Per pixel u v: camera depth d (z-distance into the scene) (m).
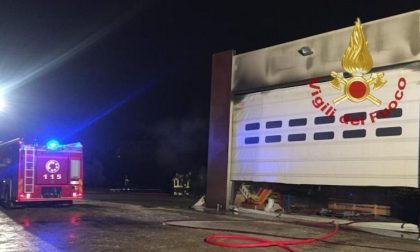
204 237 9.92
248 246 8.85
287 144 15.19
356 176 13.16
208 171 17.80
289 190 16.05
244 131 16.77
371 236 11.01
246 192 16.84
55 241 9.08
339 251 8.76
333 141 13.87
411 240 10.61
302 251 8.60
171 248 8.56
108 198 22.58
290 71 15.34
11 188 16.00
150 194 26.59
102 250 8.23
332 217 13.96
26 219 12.68
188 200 22.17
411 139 12.13
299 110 14.99
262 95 16.34
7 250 8.15
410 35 12.38
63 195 16.36
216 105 17.84
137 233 10.28
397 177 12.29
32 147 15.84
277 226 12.33
